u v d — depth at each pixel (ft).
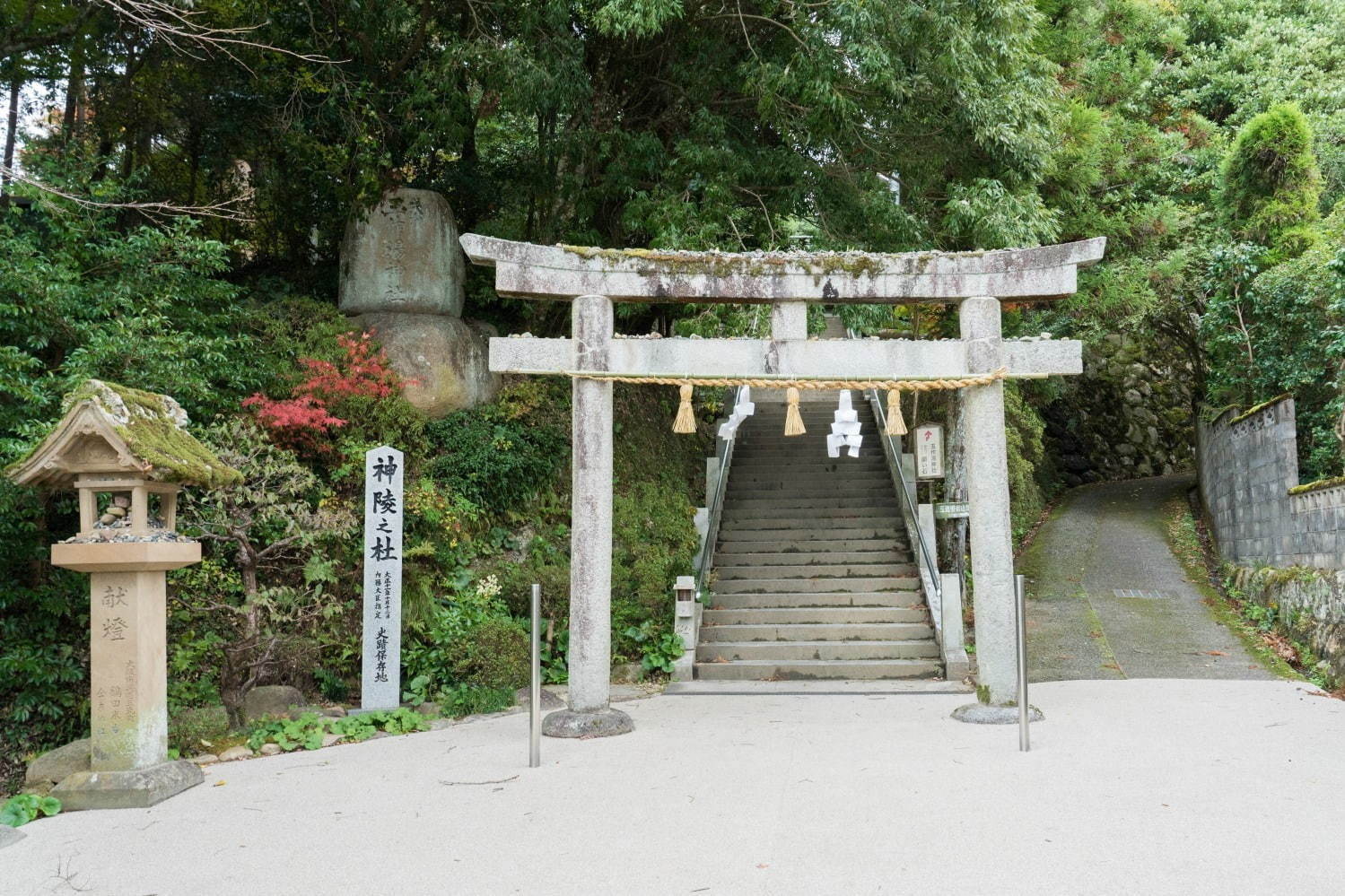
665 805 17.43
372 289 41.96
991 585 25.00
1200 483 60.34
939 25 35.19
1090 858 14.01
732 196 39.93
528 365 24.97
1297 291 41.93
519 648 30.58
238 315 37.45
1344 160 51.42
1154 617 38.09
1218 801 16.78
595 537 25.04
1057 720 24.22
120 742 19.25
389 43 44.32
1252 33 66.59
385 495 29.07
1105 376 81.46
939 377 25.22
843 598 38.22
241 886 13.88
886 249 41.14
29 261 28.45
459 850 15.16
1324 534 33.14
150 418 20.67
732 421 27.76
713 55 41.29
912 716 26.16
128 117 43.75
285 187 47.75
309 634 31.55
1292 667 31.71
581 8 41.83
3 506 25.84
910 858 14.20
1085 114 49.26
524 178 46.78
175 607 28.73
